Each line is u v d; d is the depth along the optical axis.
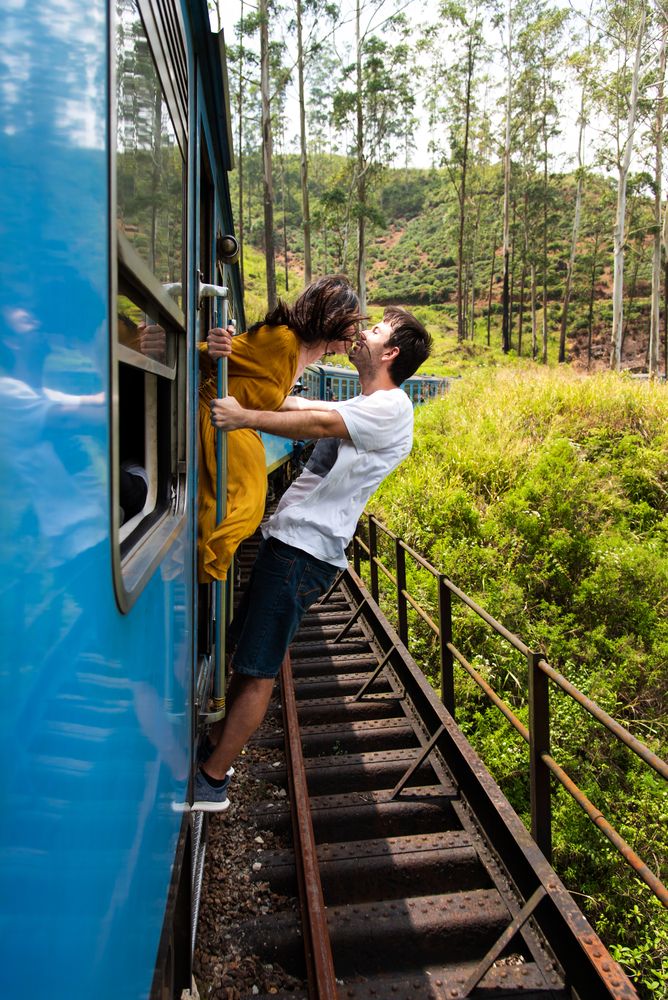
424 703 4.24
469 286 63.41
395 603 6.91
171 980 1.65
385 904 2.68
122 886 0.85
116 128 0.85
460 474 9.52
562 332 47.72
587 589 7.29
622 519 8.64
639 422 10.59
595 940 2.15
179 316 1.60
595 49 26.88
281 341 2.03
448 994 2.32
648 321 55.66
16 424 0.55
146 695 1.09
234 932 2.53
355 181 34.78
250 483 2.23
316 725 4.37
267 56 28.89
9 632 0.52
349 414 2.18
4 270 0.54
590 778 5.21
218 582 2.24
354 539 8.11
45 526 0.60
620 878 4.46
